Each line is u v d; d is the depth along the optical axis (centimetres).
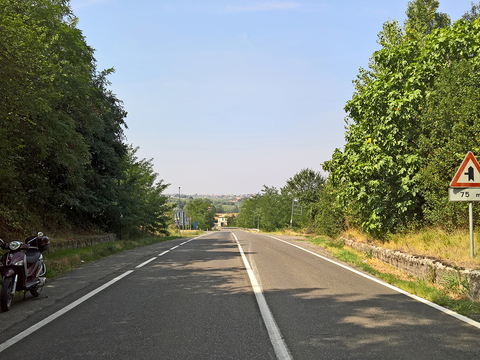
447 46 1195
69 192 1858
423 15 2303
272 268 1030
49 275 910
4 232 1401
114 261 1234
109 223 2656
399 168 1209
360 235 1545
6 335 464
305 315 546
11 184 1396
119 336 457
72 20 1583
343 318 530
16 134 1180
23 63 895
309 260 1217
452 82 1059
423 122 1145
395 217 1246
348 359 380
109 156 2342
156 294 698
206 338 447
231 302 629
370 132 1360
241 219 13262
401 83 1267
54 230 1867
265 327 489
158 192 3441
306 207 5184
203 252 1518
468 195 793
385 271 984
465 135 993
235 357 387
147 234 3525
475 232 955
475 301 629
